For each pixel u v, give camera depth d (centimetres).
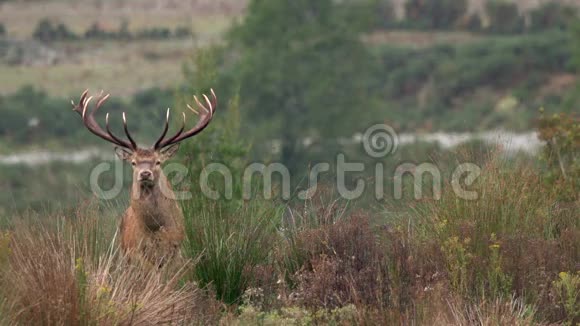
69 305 2278
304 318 2450
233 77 14275
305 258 2841
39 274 2353
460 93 19838
